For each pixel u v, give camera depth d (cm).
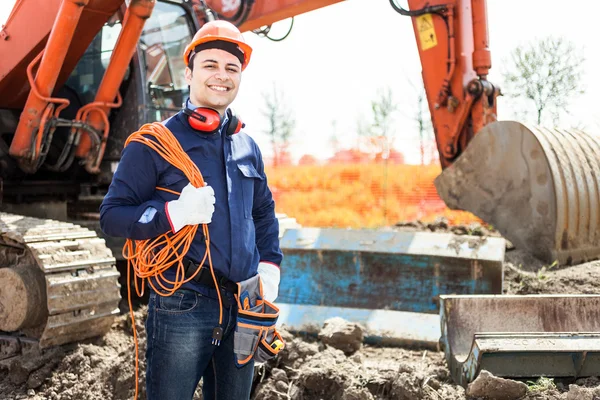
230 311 219
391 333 425
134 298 534
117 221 206
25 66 556
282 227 626
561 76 1051
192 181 210
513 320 346
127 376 364
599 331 340
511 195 545
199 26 611
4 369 397
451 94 600
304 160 1405
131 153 213
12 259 433
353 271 465
